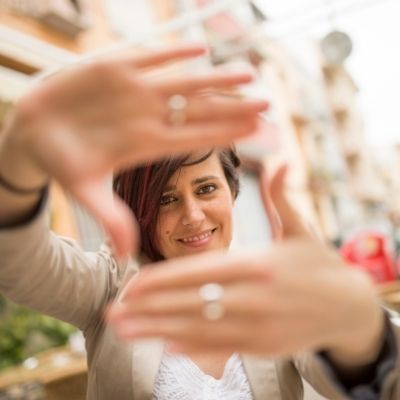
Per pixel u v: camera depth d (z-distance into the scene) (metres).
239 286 0.33
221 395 0.88
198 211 0.93
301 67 11.71
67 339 3.21
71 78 0.35
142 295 0.34
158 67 0.38
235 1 2.34
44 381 1.65
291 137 9.75
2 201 0.45
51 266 0.68
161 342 0.95
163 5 6.65
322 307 0.33
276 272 0.33
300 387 0.90
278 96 9.55
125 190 0.97
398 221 6.29
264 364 0.90
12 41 4.04
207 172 0.94
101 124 0.35
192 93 0.37
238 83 0.37
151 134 0.35
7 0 4.16
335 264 0.36
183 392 0.89
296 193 9.34
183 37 6.21
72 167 0.34
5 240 0.48
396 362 0.43
